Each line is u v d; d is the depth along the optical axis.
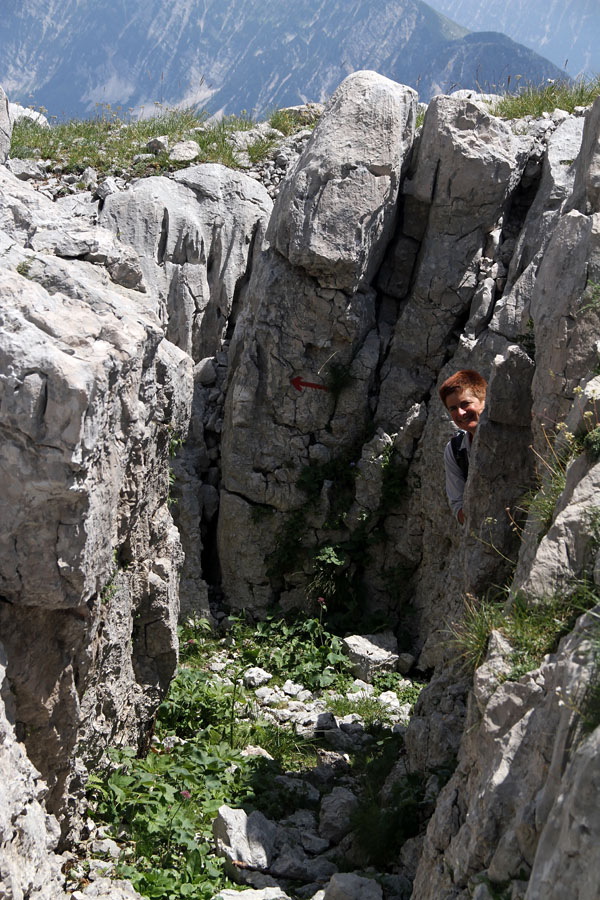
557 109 9.27
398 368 8.59
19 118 11.44
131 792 5.00
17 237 5.26
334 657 7.79
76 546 3.73
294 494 8.59
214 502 9.02
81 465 3.57
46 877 3.66
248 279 9.94
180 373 6.09
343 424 8.57
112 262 5.46
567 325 4.76
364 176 8.20
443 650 6.87
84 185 10.16
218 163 10.34
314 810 5.48
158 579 5.46
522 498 5.19
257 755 6.04
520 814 2.84
